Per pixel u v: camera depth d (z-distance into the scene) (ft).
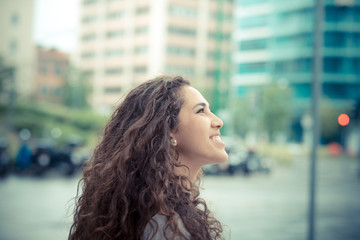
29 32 195.11
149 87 3.96
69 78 153.79
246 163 65.87
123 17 225.97
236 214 29.86
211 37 217.56
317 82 17.57
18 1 193.98
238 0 205.67
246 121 149.59
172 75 4.05
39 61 217.97
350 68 174.60
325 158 125.80
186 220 3.29
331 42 174.40
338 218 29.55
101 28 233.55
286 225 26.40
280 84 154.71
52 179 51.29
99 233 3.61
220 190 45.03
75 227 4.20
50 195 37.50
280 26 192.13
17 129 120.37
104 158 4.02
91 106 154.10
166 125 3.57
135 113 3.89
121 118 4.03
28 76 140.05
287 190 47.78
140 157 3.59
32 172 54.95
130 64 222.28
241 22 204.74
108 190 3.72
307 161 113.91
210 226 3.67
